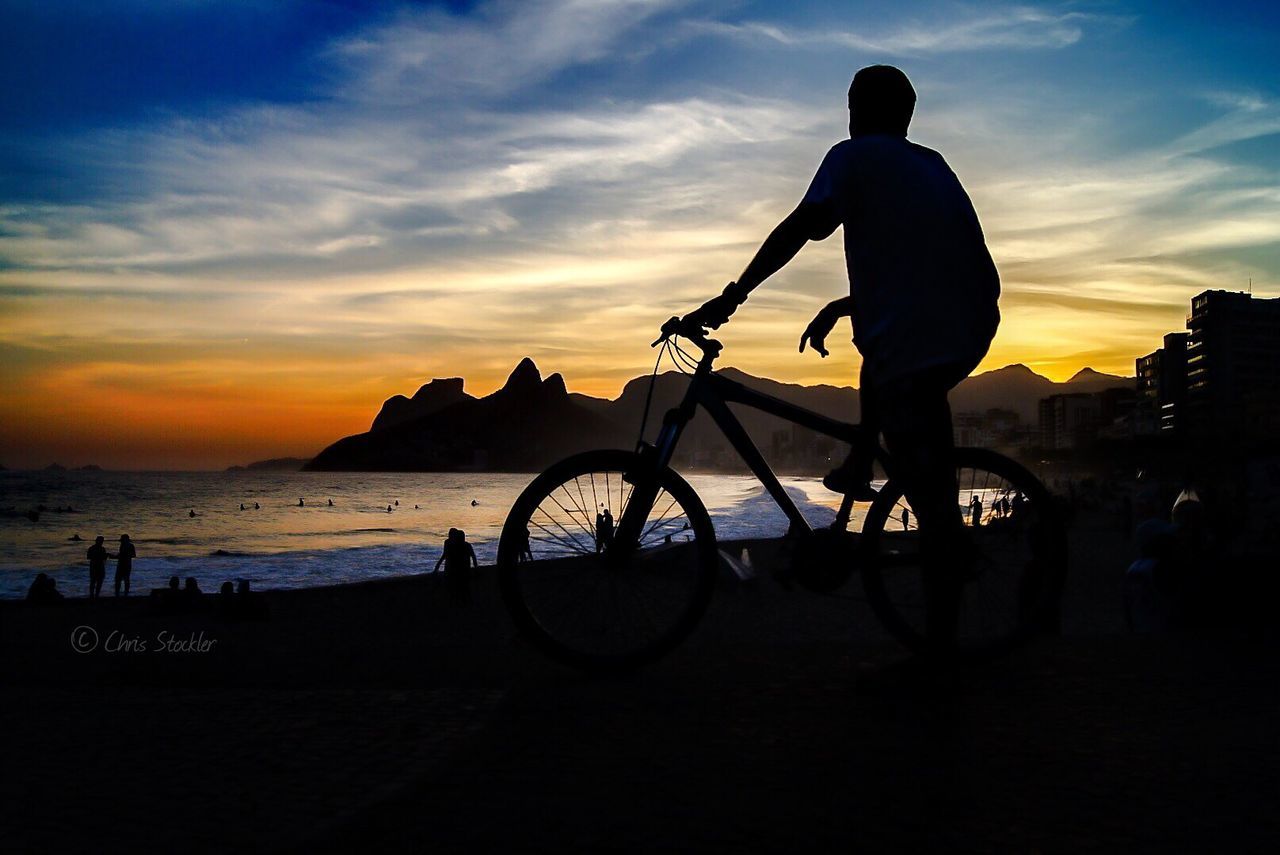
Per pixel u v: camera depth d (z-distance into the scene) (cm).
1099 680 286
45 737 251
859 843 174
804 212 296
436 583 2394
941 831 179
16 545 6019
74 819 192
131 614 2120
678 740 236
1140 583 483
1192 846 171
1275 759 215
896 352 290
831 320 346
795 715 256
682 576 327
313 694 292
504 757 226
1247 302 17025
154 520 9119
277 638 1491
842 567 316
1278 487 3972
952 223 296
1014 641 322
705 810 191
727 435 328
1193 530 549
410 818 189
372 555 4922
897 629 315
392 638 1517
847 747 228
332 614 2080
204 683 337
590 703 272
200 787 210
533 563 322
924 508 297
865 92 321
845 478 320
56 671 443
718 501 11650
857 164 297
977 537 326
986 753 222
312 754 232
